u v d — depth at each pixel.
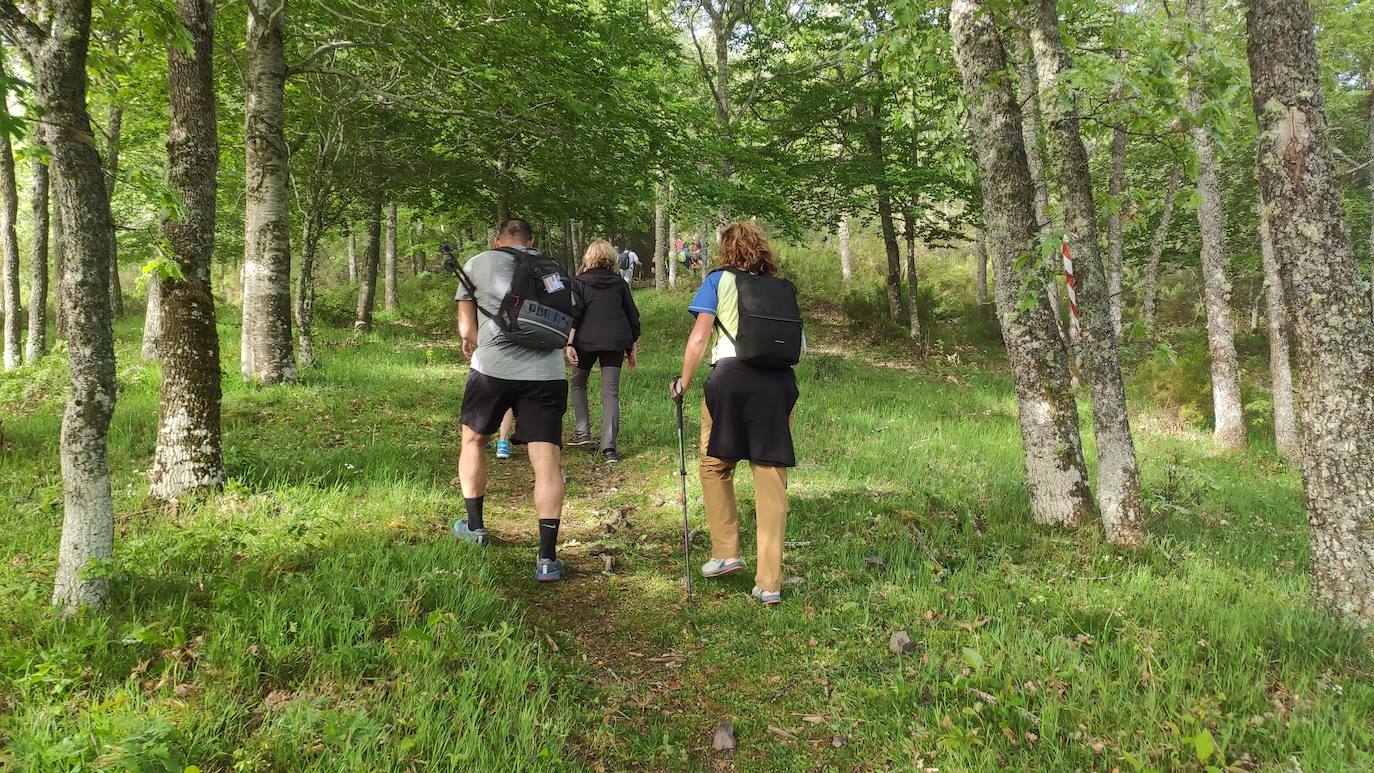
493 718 2.41
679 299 21.39
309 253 11.09
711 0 15.09
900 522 4.66
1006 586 3.65
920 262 26.55
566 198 14.86
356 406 7.96
